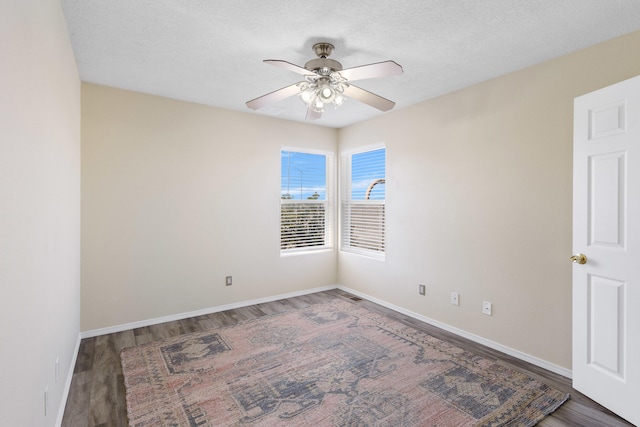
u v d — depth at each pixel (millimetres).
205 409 2016
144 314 3389
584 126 2195
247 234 4035
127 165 3266
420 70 2719
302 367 2533
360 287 4434
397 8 1872
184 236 3605
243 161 3980
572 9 1872
